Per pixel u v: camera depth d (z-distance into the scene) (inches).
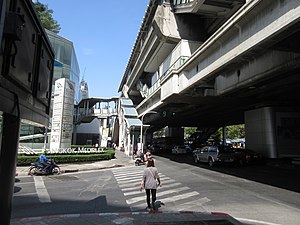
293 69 490.3
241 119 1628.9
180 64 808.9
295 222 271.6
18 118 115.2
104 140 1740.9
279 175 631.8
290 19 317.1
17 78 109.1
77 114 2377.0
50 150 999.6
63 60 1758.1
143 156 998.4
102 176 637.9
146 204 348.5
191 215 288.2
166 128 2613.2
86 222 260.4
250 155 872.9
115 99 2333.9
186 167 847.1
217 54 546.0
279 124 964.6
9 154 115.7
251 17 410.9
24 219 267.4
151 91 1249.4
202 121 1790.1
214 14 903.7
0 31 87.3
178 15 1022.4
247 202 360.8
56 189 455.5
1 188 115.0
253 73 562.9
